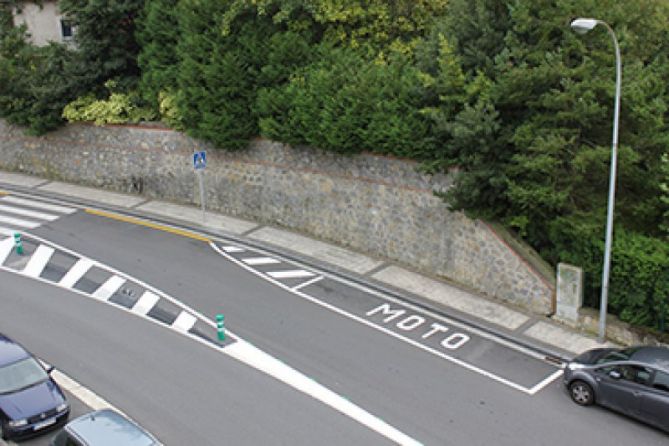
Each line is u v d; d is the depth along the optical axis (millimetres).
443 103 17922
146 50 25047
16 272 19484
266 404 13422
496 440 12438
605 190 16469
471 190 16859
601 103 15961
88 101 26734
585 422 13016
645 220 16625
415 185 19250
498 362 15195
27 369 13031
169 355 15203
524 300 17422
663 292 14883
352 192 20859
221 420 12875
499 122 16516
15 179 28609
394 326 16719
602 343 15781
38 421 12109
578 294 16312
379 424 12852
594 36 16375
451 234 18766
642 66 16703
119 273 19406
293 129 20844
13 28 28328
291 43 21469
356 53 21359
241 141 22578
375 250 20812
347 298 18172
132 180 26375
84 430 10961
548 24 16172
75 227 23000
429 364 15047
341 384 14188
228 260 20469
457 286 18781
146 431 11281
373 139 19016
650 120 15562
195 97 22547
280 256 20828
